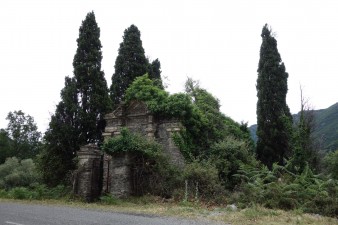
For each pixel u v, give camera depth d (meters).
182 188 19.48
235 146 23.88
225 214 13.41
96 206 17.05
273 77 32.44
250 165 23.30
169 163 21.72
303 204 15.67
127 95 25.84
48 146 26.88
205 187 19.28
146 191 20.73
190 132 24.50
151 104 24.33
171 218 12.14
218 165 22.16
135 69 33.78
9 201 19.91
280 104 31.80
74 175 22.48
